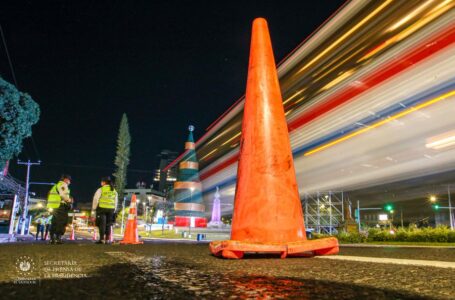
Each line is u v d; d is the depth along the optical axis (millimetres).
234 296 1902
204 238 35781
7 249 5508
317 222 36656
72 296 1909
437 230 14656
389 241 16484
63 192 9461
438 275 2650
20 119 19141
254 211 4555
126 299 1835
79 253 4711
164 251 5316
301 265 3395
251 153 4836
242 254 4184
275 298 1844
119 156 76750
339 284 2270
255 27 5633
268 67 5320
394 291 2027
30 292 2016
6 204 25469
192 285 2242
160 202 91062
